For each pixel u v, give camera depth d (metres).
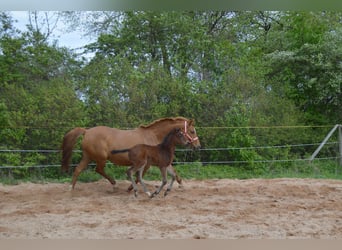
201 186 11.13
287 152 14.97
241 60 16.00
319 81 16.94
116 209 8.39
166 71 15.38
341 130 14.83
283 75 18.12
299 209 8.40
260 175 13.66
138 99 13.88
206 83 15.23
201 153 14.70
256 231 6.83
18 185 11.38
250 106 15.09
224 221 7.44
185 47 17.05
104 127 10.24
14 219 7.63
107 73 14.55
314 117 17.45
